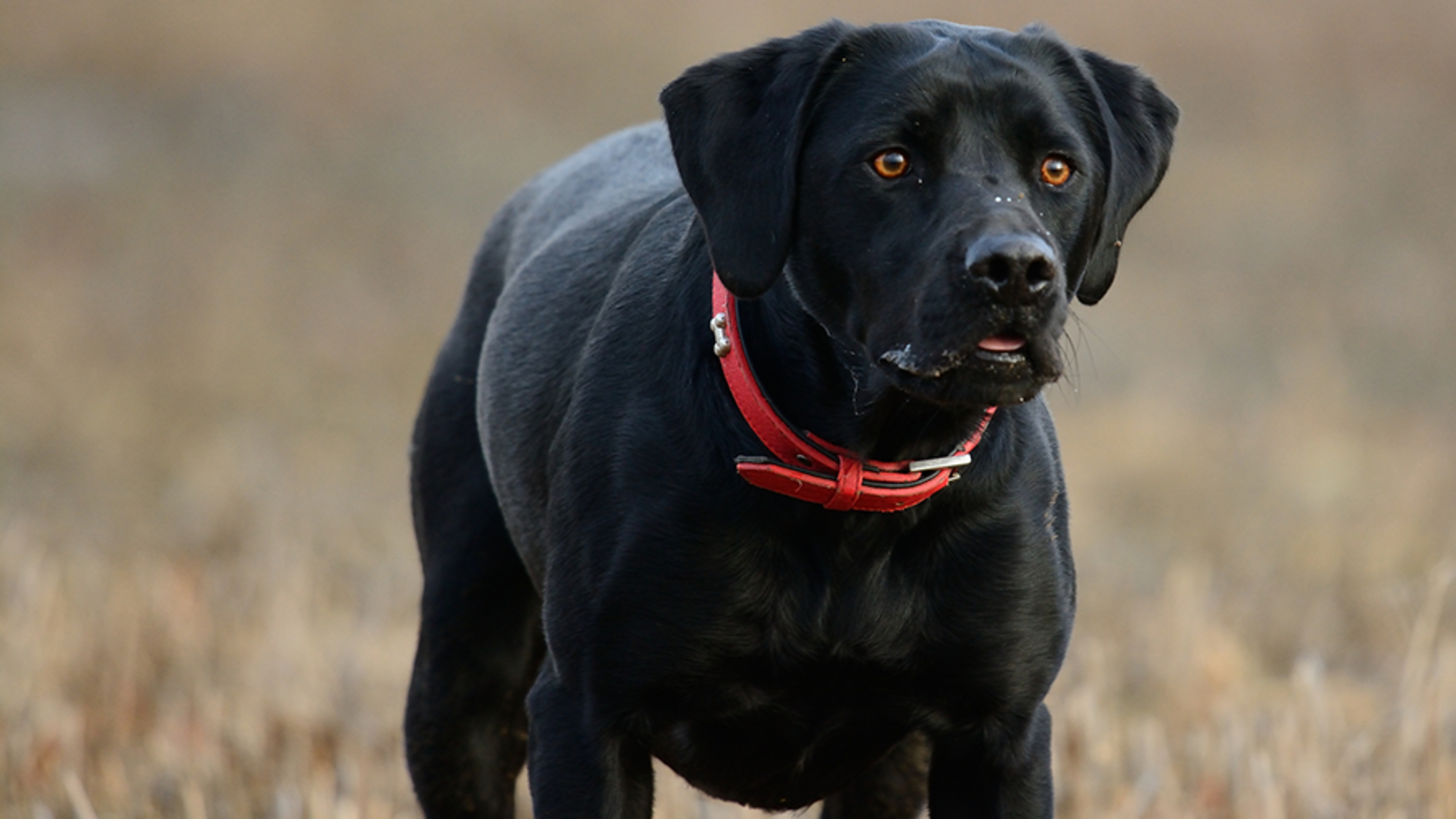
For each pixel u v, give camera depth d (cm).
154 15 4238
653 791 653
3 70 3778
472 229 3003
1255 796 869
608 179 809
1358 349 2278
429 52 4144
